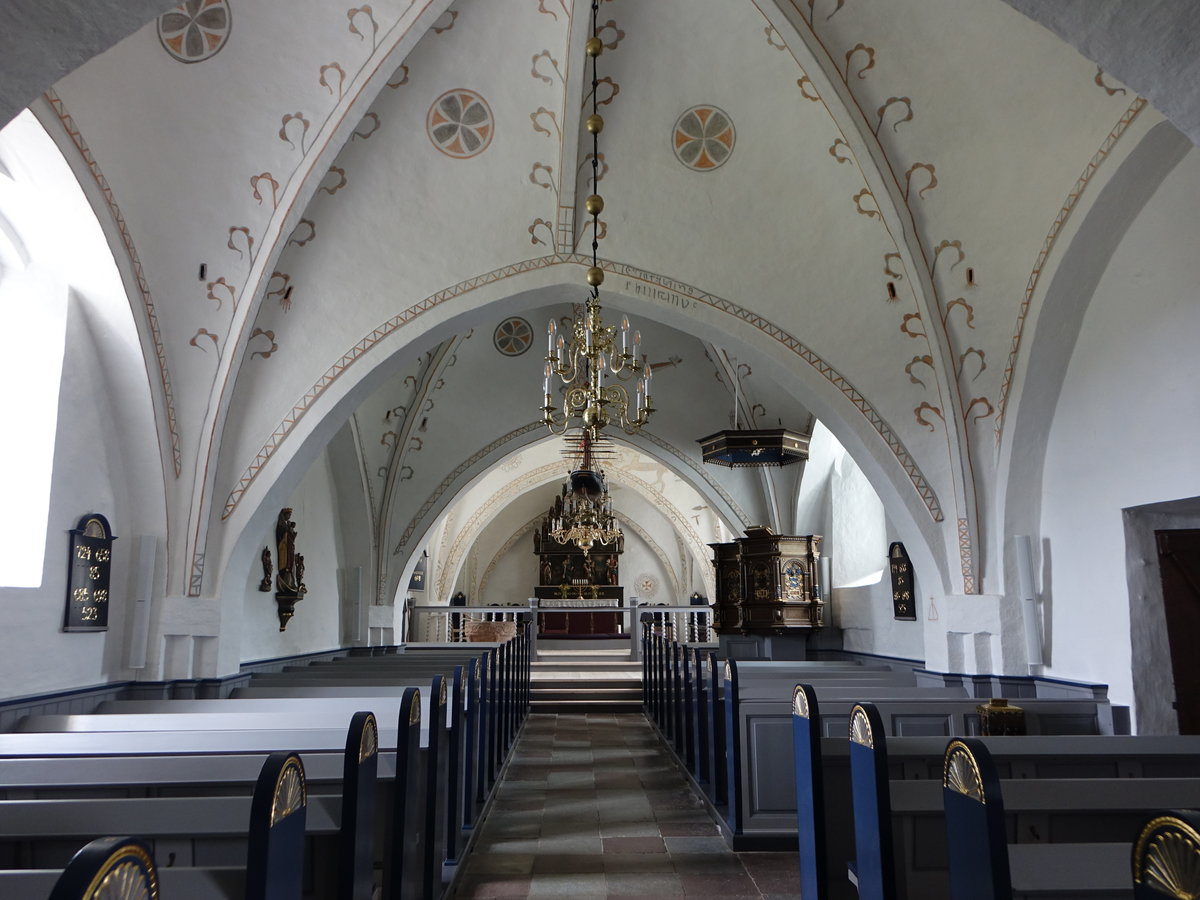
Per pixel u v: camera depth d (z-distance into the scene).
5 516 6.89
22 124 6.06
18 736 4.55
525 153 7.76
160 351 7.85
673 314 8.55
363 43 6.58
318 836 3.26
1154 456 6.74
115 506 7.96
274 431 8.33
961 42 6.59
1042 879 2.75
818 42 6.71
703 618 21.39
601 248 8.41
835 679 7.93
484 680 7.09
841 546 13.50
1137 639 7.02
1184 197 6.46
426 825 4.55
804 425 12.73
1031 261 7.66
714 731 7.02
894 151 7.35
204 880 2.43
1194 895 1.70
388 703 6.48
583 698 14.03
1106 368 7.35
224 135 6.96
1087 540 7.59
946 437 8.45
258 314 8.06
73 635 7.26
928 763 4.41
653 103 7.50
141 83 6.43
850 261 8.20
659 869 5.48
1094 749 4.41
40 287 7.25
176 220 7.32
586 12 6.53
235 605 8.53
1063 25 2.77
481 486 21.64
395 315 8.35
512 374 13.21
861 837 3.67
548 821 6.68
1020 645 8.20
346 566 13.33
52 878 2.32
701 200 8.11
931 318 8.09
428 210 8.00
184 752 4.46
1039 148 7.03
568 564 24.70
